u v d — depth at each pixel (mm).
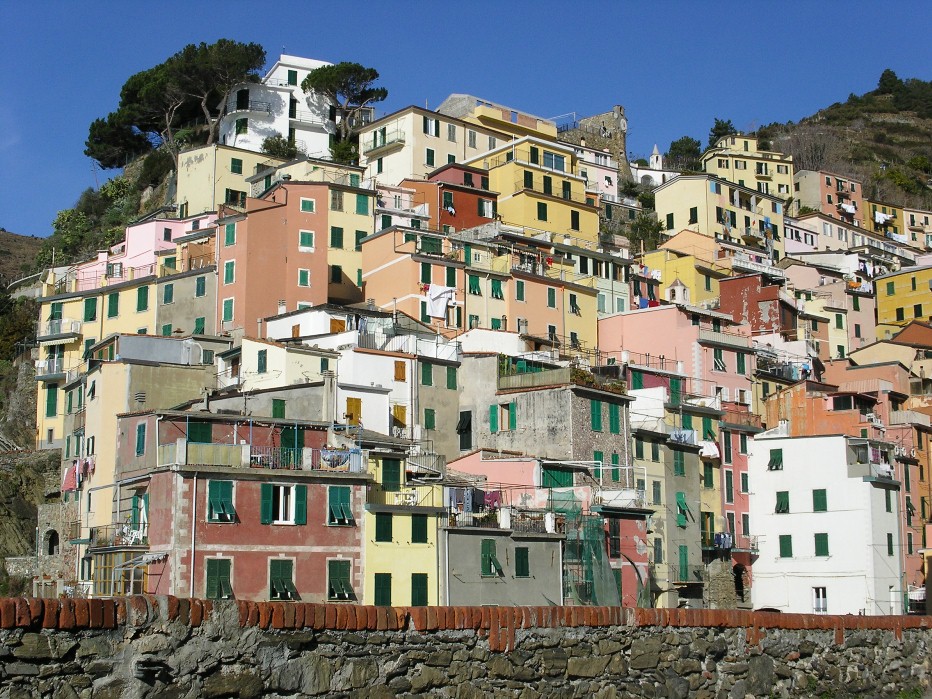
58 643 19812
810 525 92125
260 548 57531
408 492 65250
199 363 88688
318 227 109562
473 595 63688
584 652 29406
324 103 155375
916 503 102438
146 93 155000
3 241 190000
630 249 144875
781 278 134250
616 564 73375
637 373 95750
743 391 108188
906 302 163000
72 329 114000
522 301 110750
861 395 105312
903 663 43562
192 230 127438
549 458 79125
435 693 25344
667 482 85562
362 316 95812
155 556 55906
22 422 111812
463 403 85688
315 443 66562
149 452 65750
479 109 156375
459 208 125438
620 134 189500
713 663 33750
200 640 21594
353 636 24047
